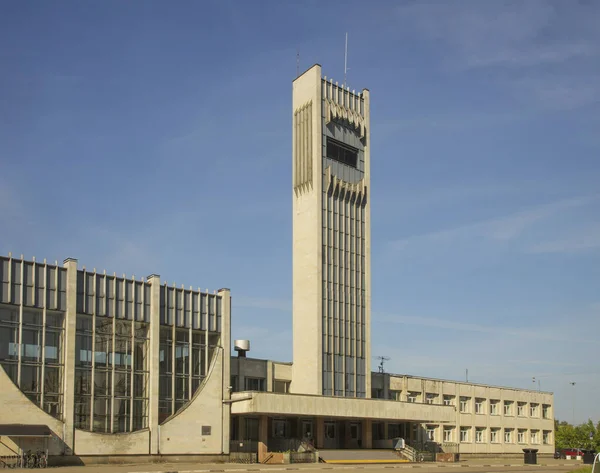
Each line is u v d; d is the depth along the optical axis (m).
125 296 77.31
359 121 105.81
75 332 72.31
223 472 63.44
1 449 65.88
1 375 66.50
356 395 97.44
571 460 126.75
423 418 98.94
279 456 80.44
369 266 103.38
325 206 98.88
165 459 76.19
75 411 71.38
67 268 73.00
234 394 82.44
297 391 94.94
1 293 68.38
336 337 96.50
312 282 96.00
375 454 90.44
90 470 62.56
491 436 126.12
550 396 141.75
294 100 104.69
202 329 82.88
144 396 76.75
